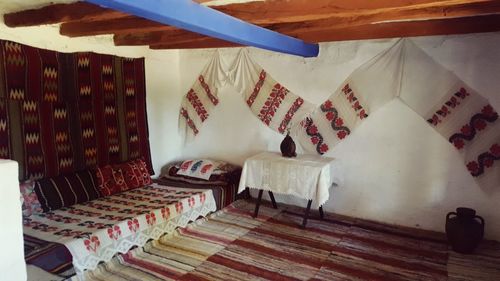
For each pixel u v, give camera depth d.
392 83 3.67
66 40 3.56
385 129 3.77
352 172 3.99
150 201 3.58
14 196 1.15
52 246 2.50
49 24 3.16
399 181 3.77
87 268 2.65
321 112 4.08
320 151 4.12
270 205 4.40
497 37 3.18
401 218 3.81
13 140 3.08
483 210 3.42
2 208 1.11
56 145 3.43
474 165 3.40
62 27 3.43
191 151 5.08
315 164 3.61
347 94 3.91
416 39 3.51
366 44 3.75
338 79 3.94
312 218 4.00
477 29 3.00
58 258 2.46
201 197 3.85
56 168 3.44
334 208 4.16
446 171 3.54
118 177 3.92
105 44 3.95
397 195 3.80
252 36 2.45
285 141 3.93
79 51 3.67
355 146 3.94
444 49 3.41
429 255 3.13
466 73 3.35
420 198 3.69
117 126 4.05
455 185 3.52
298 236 3.51
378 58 3.71
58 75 3.41
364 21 2.78
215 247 3.24
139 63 4.26
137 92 4.27
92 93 3.74
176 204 3.52
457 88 3.39
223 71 4.63
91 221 3.00
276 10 2.36
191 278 2.72
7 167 1.12
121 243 2.95
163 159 4.87
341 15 2.26
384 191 3.86
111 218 3.08
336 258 3.06
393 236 3.53
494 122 3.28
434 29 3.15
